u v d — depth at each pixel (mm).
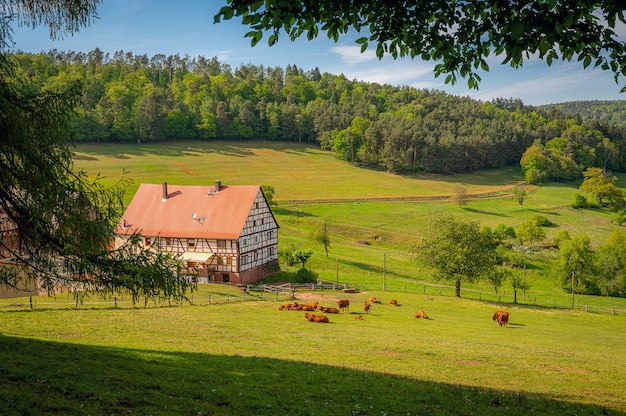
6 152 13883
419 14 11438
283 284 58719
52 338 24547
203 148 175500
